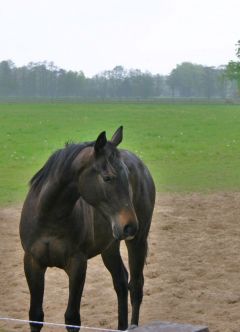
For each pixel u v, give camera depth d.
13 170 22.84
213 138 34.59
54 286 9.64
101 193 5.60
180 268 10.53
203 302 8.87
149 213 7.60
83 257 6.21
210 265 10.70
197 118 49.16
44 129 38.84
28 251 6.23
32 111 57.41
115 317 8.25
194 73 167.88
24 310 8.55
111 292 9.34
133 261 7.69
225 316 8.27
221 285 9.66
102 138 5.61
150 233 12.93
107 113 54.72
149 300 8.98
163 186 19.39
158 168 23.69
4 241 12.26
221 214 14.96
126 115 52.22
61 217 5.98
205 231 13.16
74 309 6.14
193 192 18.28
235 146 30.94
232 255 11.30
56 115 51.66
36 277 6.27
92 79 167.75
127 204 5.54
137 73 171.88
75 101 84.12
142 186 7.40
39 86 159.62
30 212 6.21
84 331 7.71
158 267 10.57
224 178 21.11
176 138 34.56
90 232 6.28
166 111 58.59
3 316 8.30
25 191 18.25
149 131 38.28
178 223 13.84
